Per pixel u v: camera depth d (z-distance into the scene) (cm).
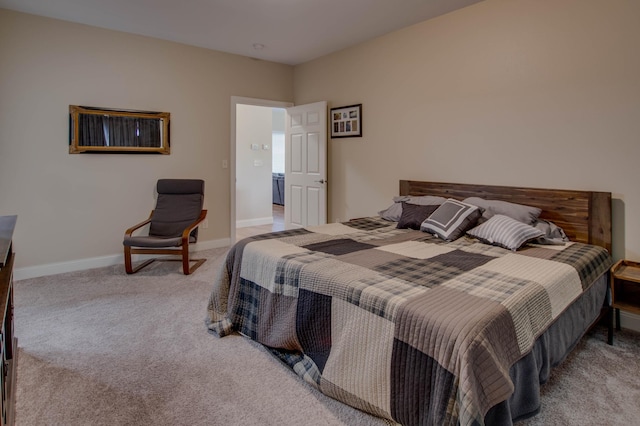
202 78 463
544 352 176
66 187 387
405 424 155
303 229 319
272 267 228
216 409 180
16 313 286
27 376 205
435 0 325
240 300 255
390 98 411
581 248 258
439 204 334
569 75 284
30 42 358
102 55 395
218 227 498
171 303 309
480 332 140
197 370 212
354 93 452
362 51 437
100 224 410
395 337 158
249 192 670
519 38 308
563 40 285
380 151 427
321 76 495
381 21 372
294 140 526
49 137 374
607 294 263
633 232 264
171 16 360
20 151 361
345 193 474
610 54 265
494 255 238
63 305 303
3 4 335
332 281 190
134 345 240
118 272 391
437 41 363
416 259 226
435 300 162
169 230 412
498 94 324
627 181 264
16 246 365
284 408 180
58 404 182
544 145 300
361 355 172
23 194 365
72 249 395
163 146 440
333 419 172
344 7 338
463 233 288
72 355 227
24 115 360
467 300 162
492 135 330
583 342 249
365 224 348
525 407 159
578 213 282
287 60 512
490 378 135
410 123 393
